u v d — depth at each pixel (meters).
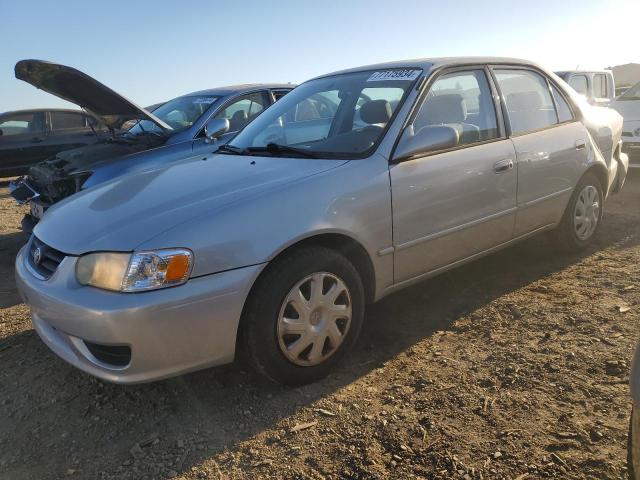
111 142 5.89
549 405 2.48
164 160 5.32
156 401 2.80
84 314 2.38
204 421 2.61
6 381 3.07
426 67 3.53
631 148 7.41
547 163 3.98
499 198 3.64
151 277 2.37
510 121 3.83
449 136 3.07
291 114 3.87
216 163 3.41
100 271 2.44
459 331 3.33
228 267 2.49
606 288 3.73
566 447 2.20
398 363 3.01
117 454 2.42
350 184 2.90
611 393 2.52
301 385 2.83
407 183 3.10
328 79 4.04
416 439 2.34
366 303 3.14
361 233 2.91
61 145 11.28
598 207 4.62
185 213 2.58
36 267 2.82
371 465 2.21
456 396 2.62
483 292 3.88
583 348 2.94
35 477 2.30
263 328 2.61
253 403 2.72
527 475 2.07
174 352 2.43
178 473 2.27
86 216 2.84
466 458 2.19
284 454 2.33
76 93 5.23
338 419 2.54
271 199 2.68
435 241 3.30
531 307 3.53
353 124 3.46
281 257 2.67
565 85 4.49
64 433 2.59
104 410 2.75
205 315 2.45
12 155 10.80
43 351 3.40
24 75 4.88
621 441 2.20
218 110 6.01
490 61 3.88
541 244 4.82
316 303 2.76
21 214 7.96
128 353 2.42
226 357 2.57
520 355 2.94
